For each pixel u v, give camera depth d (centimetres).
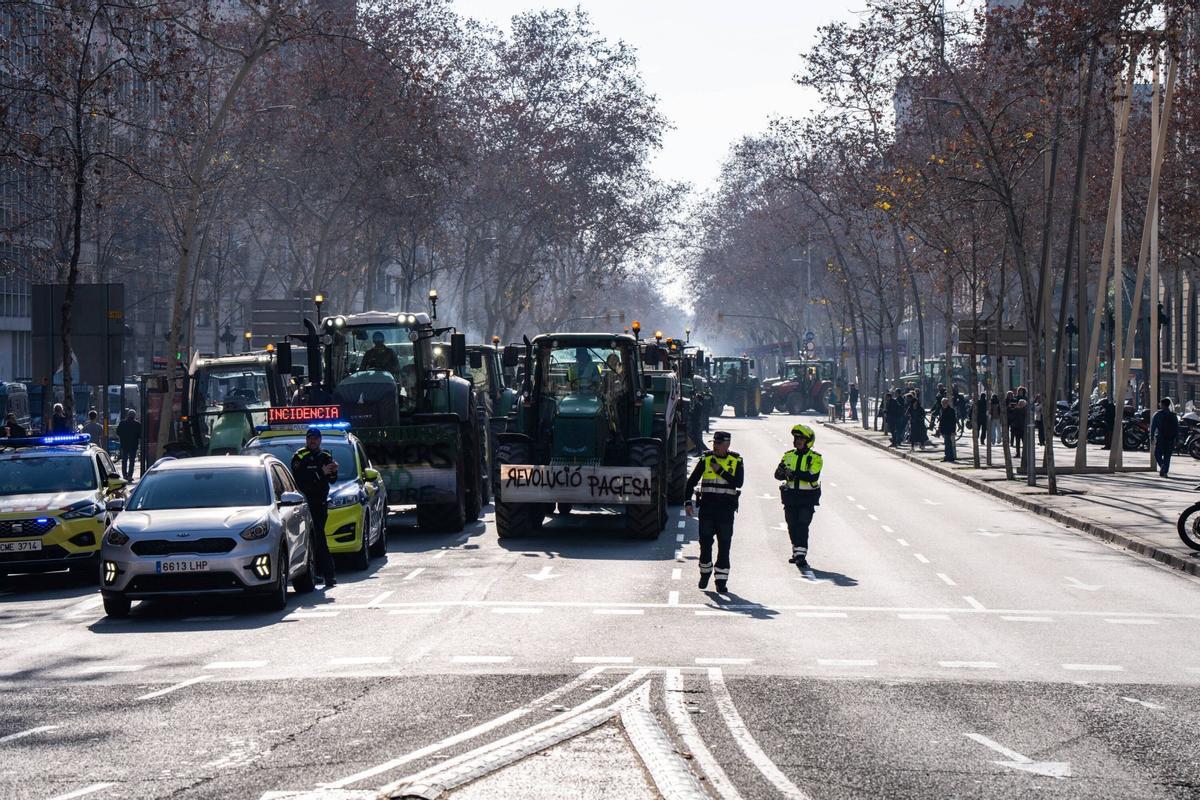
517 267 16462
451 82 14262
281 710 2123
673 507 5916
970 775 1736
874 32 9244
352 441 4300
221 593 3144
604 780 1661
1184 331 13525
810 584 3675
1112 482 7275
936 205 8769
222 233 13412
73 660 2659
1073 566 4147
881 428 13725
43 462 4081
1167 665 2553
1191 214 9181
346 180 12225
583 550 4472
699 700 2181
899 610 3238
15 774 1756
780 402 19388
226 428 5816
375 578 3825
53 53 6812
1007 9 6838
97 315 5759
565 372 4894
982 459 9388
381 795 1582
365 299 13762
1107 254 7925
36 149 6538
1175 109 8894
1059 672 2473
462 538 4881
